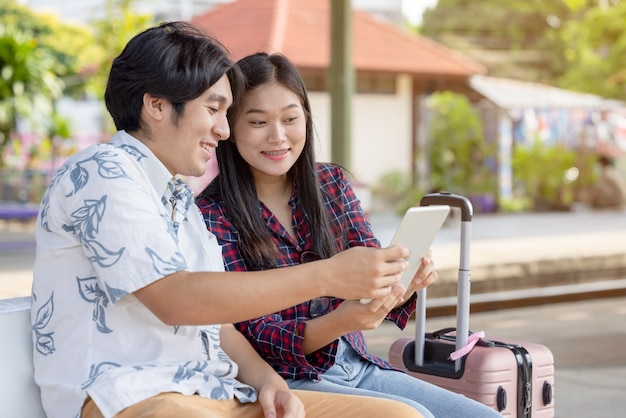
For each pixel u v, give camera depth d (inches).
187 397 79.1
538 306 320.8
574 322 288.2
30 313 83.4
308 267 76.9
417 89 703.1
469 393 112.0
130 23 683.4
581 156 700.7
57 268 79.5
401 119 701.3
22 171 532.4
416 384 100.2
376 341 250.8
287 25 669.9
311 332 94.5
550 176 682.2
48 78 582.2
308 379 98.3
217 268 89.8
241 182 103.0
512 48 942.4
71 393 77.9
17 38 572.4
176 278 75.9
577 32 931.3
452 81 718.5
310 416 85.9
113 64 83.0
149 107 81.6
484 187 670.5
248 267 102.2
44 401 80.7
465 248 114.0
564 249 393.7
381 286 76.9
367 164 693.9
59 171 80.8
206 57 81.4
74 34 761.0
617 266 373.1
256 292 75.6
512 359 112.7
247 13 684.7
